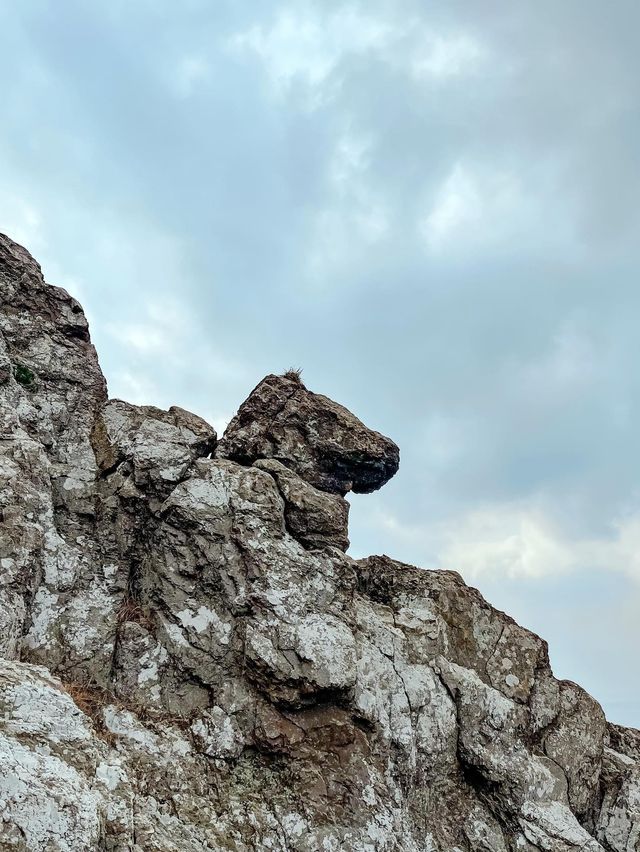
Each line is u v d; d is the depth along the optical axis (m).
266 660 11.93
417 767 12.68
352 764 11.72
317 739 11.81
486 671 14.32
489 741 13.37
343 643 12.45
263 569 12.76
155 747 10.96
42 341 14.69
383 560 15.40
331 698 12.18
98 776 8.87
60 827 7.73
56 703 9.05
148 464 13.80
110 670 11.95
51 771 8.17
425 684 13.37
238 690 11.93
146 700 11.72
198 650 12.20
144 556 13.27
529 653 14.72
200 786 10.88
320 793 11.27
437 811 12.69
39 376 14.34
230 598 12.58
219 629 12.36
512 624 15.07
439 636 14.22
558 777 13.61
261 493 13.65
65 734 8.84
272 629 12.27
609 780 14.75
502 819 12.92
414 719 12.98
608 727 16.56
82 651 11.91
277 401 15.54
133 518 13.53
